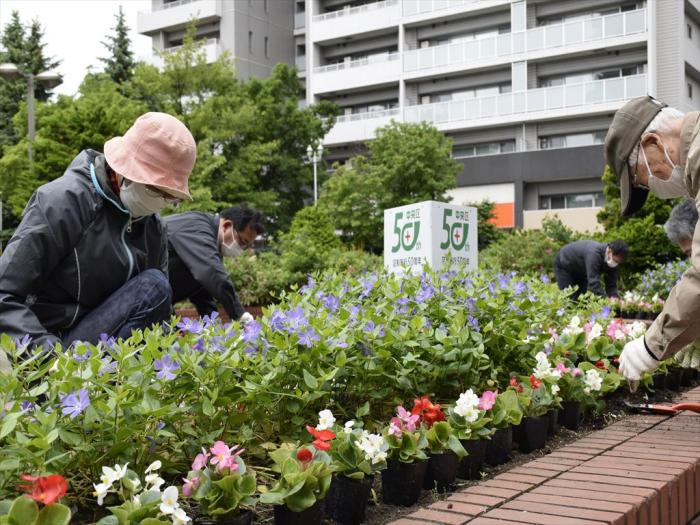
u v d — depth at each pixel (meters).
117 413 1.70
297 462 1.70
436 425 2.11
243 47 38.78
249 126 26.16
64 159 19.70
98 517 1.68
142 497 1.49
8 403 1.61
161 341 2.07
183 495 1.69
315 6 36.38
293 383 2.28
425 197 24.67
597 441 2.66
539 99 29.12
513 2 30.05
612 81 27.77
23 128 25.75
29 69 34.94
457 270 3.98
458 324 2.75
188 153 2.80
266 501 1.60
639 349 2.64
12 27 36.78
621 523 1.74
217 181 26.05
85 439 1.71
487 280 3.56
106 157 2.83
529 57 29.47
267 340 2.34
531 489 2.03
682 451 2.48
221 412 2.03
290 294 3.10
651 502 1.94
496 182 30.33
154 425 1.85
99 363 1.77
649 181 2.77
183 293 4.62
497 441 2.40
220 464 1.62
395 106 34.94
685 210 3.77
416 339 2.62
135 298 2.91
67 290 2.89
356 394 2.56
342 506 1.83
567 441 2.78
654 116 2.70
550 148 29.75
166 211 18.66
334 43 36.31
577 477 2.13
